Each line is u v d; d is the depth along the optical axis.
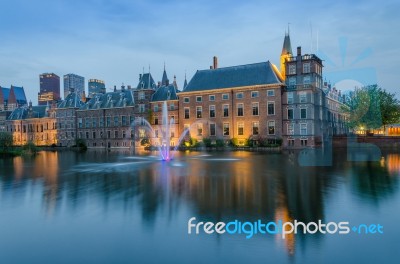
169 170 30.08
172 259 9.70
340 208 14.88
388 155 45.38
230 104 73.19
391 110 75.94
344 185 20.72
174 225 12.77
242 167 31.88
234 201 16.45
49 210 15.46
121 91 97.88
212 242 10.93
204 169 30.42
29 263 9.66
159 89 87.88
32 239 11.62
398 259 9.50
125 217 13.98
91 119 99.69
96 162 41.44
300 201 16.30
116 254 10.17
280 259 9.56
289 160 39.50
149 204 16.14
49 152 74.50
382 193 18.08
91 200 17.38
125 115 92.94
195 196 17.80
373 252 9.98
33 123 118.38
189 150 69.62
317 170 28.64
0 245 11.08
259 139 68.75
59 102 115.25
